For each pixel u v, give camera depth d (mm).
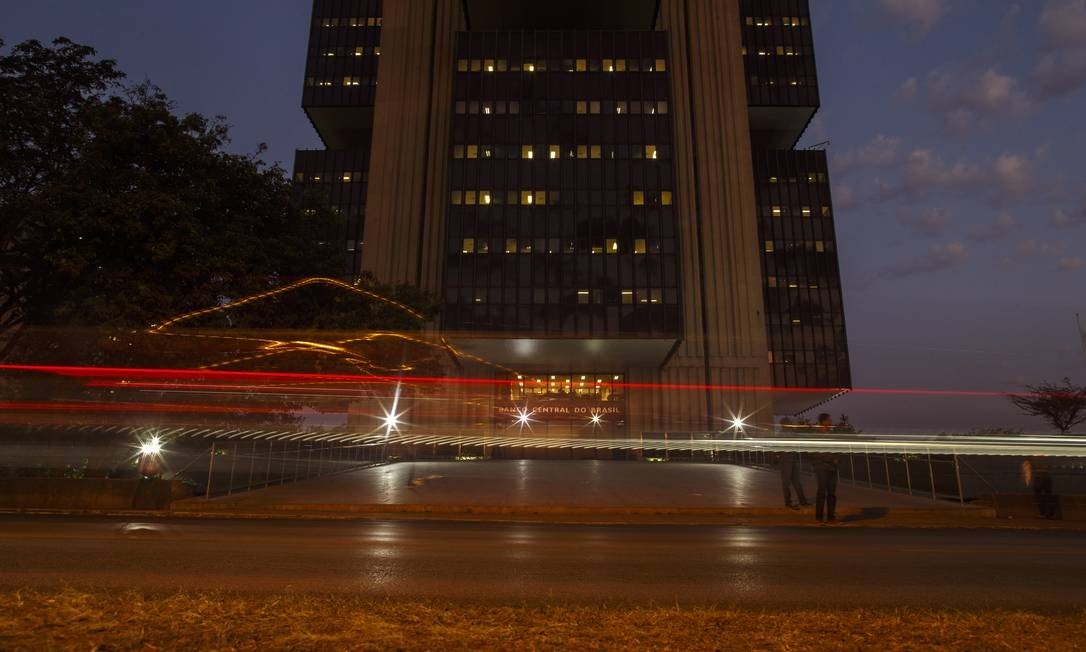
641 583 6840
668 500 15828
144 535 10055
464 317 56219
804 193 79812
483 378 63500
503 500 15539
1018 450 27484
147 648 4000
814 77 79438
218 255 21141
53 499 14289
